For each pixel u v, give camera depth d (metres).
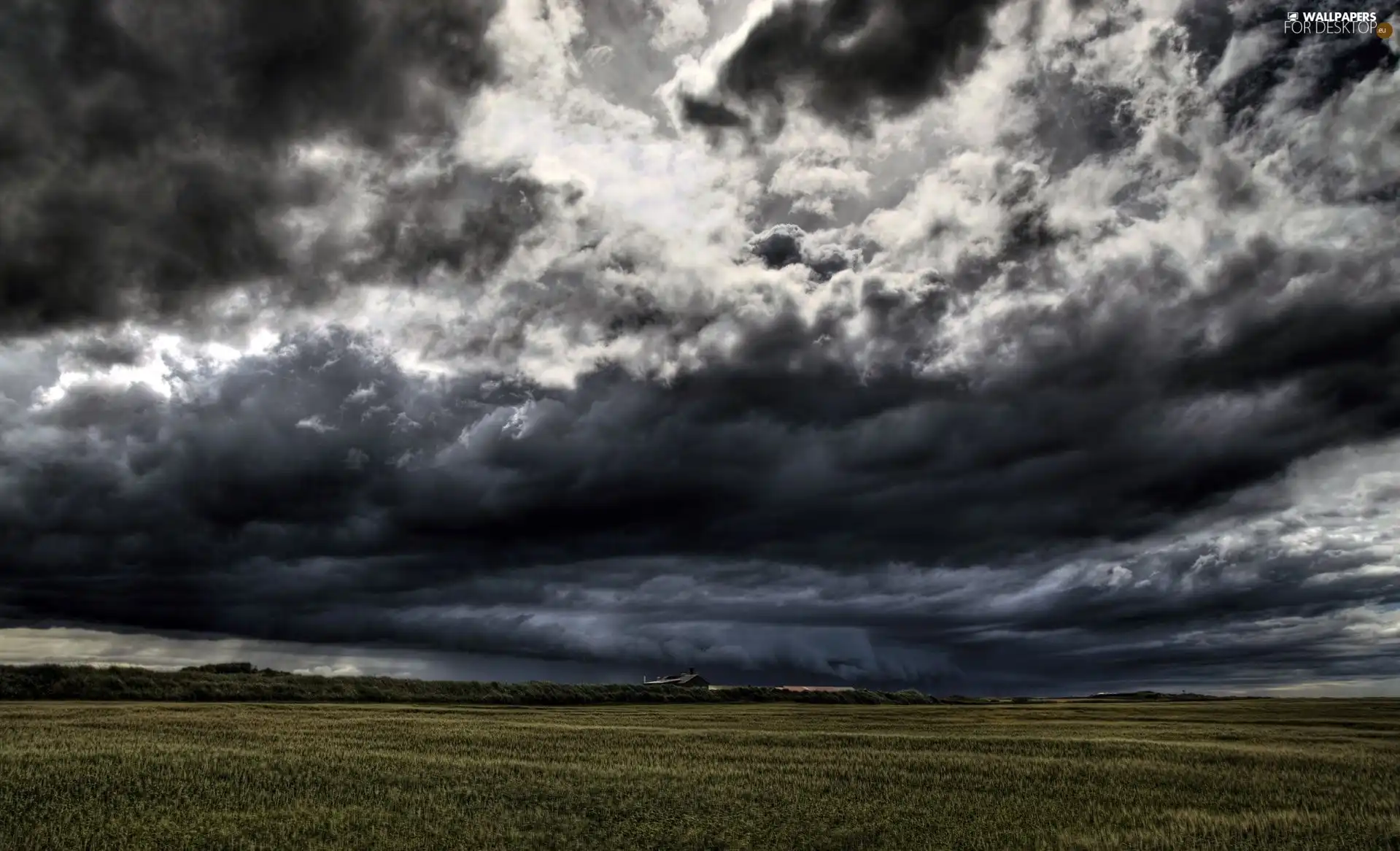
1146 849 22.50
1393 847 23.27
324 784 28.25
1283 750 47.44
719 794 28.86
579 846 21.83
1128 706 129.88
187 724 47.78
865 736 52.38
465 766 33.41
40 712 55.81
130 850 20.03
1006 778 33.66
